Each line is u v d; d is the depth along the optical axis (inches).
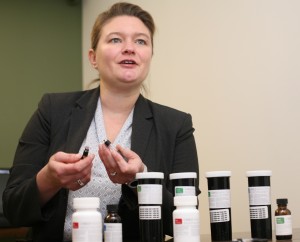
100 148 47.2
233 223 94.4
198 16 105.6
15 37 137.1
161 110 61.0
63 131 58.2
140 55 57.3
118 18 58.3
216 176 46.9
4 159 131.6
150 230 43.3
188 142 60.4
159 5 116.8
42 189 50.5
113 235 42.9
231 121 96.4
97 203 39.2
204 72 103.5
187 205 40.8
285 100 85.3
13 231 87.0
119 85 57.4
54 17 141.9
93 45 61.2
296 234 54.1
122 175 47.4
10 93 134.6
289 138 84.4
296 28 83.6
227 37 98.1
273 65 87.8
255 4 91.9
